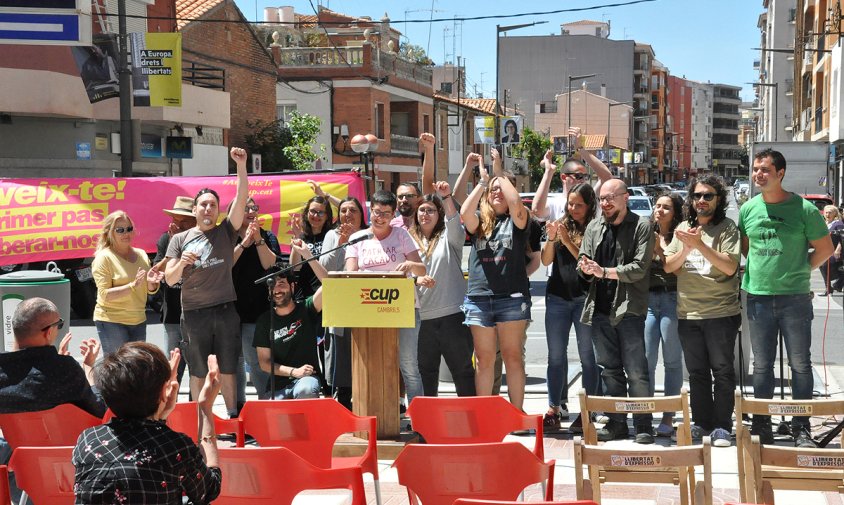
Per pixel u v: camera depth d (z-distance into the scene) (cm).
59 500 454
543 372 1173
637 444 768
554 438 809
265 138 3117
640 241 747
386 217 772
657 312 816
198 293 800
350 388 830
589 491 438
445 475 438
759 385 762
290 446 555
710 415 783
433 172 897
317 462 553
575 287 817
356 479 434
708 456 425
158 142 2450
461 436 552
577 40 10725
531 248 820
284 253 1353
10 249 1361
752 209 755
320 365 877
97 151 2238
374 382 743
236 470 438
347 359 824
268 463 434
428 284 731
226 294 807
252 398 1002
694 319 762
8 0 1384
